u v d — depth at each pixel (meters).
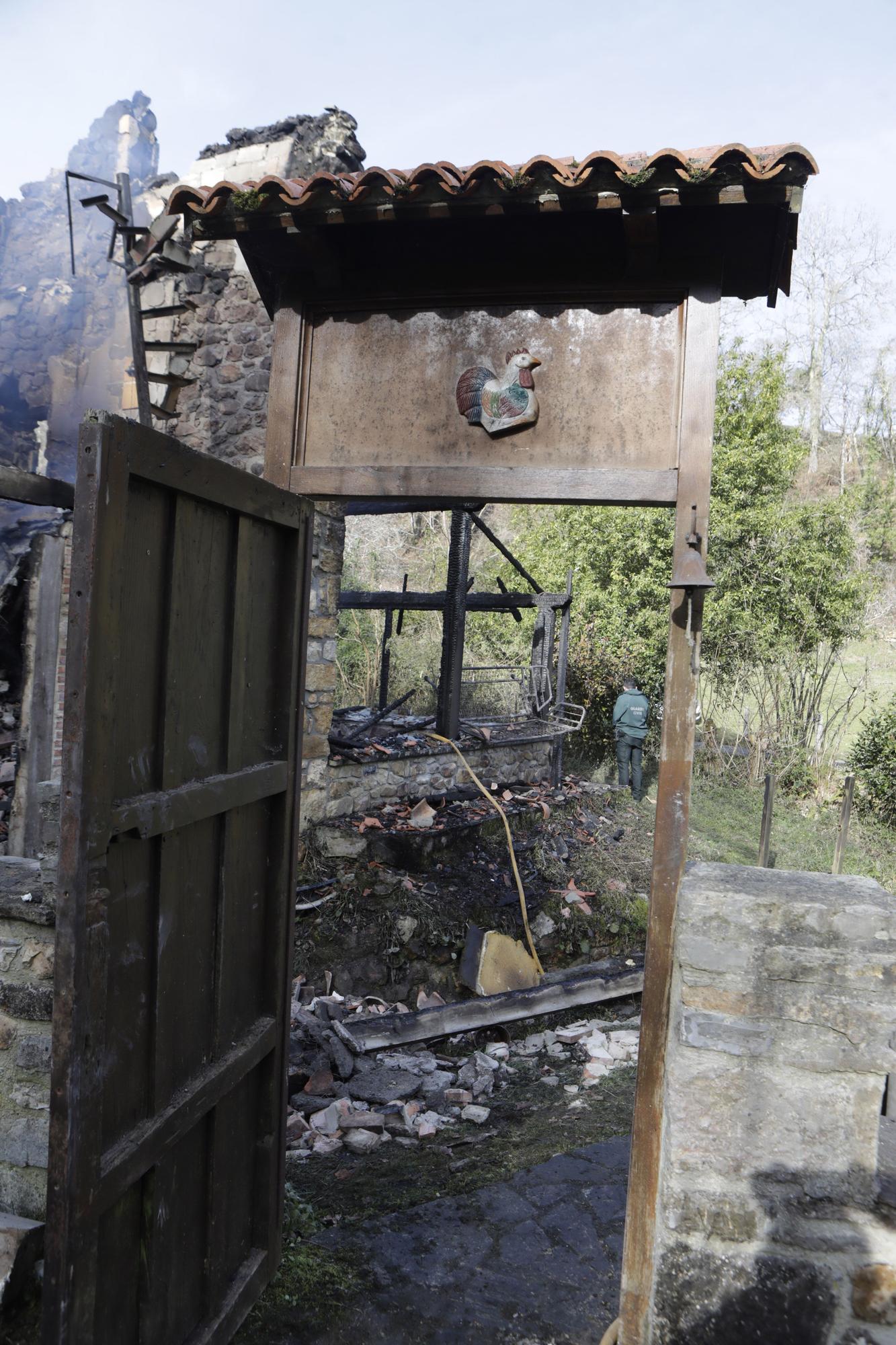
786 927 2.08
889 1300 2.05
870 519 18.09
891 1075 2.03
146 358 7.19
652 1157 2.71
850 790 7.34
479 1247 3.19
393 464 3.09
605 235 2.86
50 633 6.48
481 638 14.22
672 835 2.83
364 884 6.66
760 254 2.92
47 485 2.70
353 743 7.79
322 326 3.17
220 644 2.52
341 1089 4.77
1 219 9.95
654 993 2.80
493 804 8.36
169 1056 2.31
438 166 2.73
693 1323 2.16
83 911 1.87
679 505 2.85
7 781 6.31
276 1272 2.99
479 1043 5.60
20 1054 2.47
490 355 3.03
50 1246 1.88
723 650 12.64
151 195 7.81
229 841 2.60
